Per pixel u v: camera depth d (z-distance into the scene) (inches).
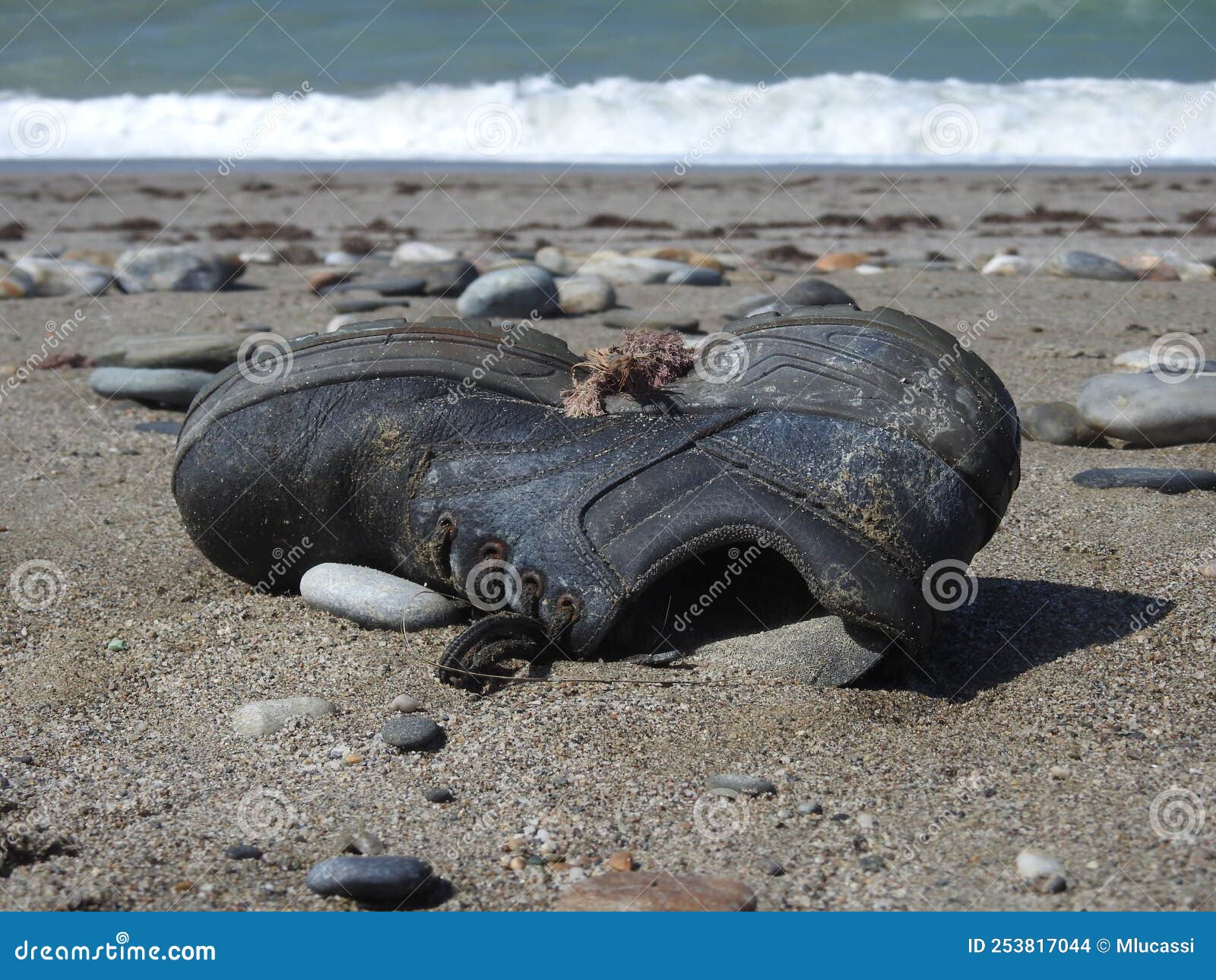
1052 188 792.3
